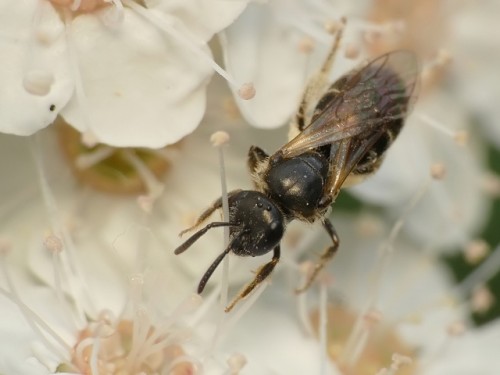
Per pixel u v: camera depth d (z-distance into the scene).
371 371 0.07
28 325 0.06
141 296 0.06
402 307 0.07
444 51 0.07
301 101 0.06
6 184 0.07
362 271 0.07
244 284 0.06
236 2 0.06
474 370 0.07
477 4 0.08
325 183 0.06
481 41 0.08
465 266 0.08
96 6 0.06
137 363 0.06
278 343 0.07
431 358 0.07
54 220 0.07
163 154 0.07
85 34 0.06
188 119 0.06
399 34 0.07
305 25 0.07
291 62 0.06
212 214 0.06
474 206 0.07
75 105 0.06
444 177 0.07
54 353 0.06
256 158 0.06
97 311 0.06
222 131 0.06
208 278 0.06
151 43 0.06
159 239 0.07
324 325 0.07
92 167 0.07
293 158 0.06
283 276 0.07
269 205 0.06
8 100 0.06
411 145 0.07
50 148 0.07
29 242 0.07
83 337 0.06
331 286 0.07
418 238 0.07
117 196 0.07
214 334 0.06
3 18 0.06
